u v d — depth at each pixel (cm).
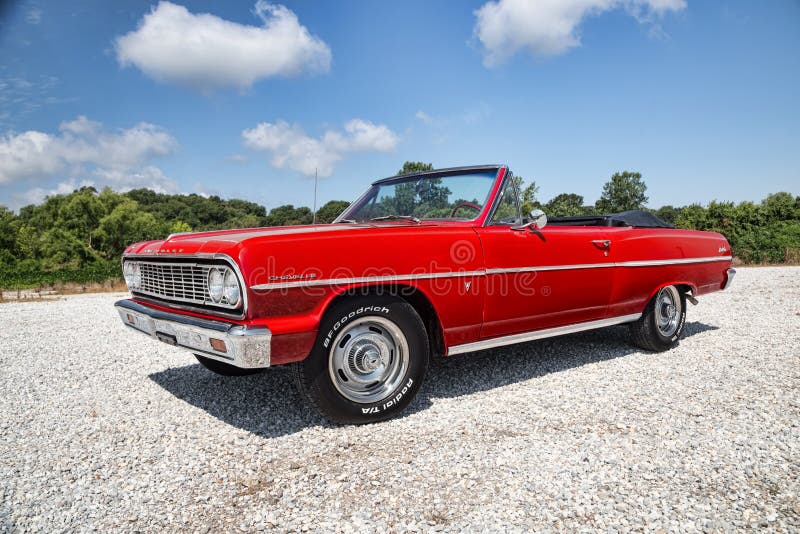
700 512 212
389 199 425
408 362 318
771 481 237
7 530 206
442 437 293
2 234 6200
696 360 456
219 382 411
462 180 393
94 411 348
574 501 221
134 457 275
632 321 471
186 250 303
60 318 802
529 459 262
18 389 402
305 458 269
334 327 291
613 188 6862
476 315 347
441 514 213
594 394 364
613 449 273
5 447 291
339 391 299
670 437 287
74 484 246
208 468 260
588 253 408
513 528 201
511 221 382
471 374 418
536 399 355
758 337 548
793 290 948
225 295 275
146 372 448
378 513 215
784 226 2661
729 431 295
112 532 204
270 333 263
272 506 222
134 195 13162
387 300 307
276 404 354
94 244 6556
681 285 502
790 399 347
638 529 201
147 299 361
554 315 394
